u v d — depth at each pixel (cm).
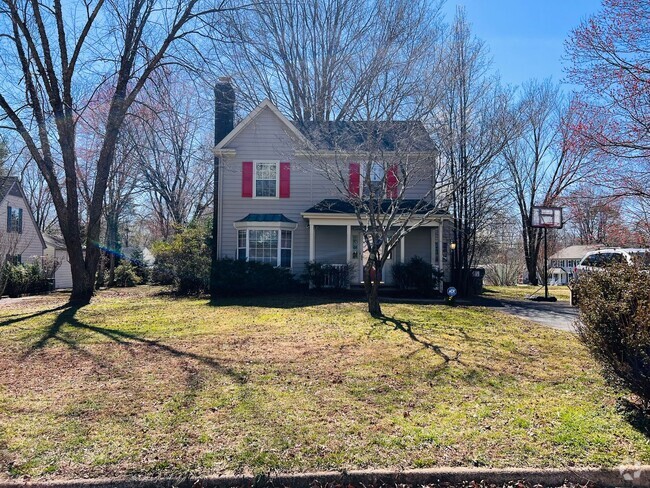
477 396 494
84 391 512
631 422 416
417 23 1520
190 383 535
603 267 504
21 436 389
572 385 534
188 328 903
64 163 1341
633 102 968
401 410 451
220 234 1728
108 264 2589
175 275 1655
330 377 559
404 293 1529
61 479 321
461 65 1277
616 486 327
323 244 1745
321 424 413
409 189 1672
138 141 2083
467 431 398
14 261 2148
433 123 1157
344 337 798
